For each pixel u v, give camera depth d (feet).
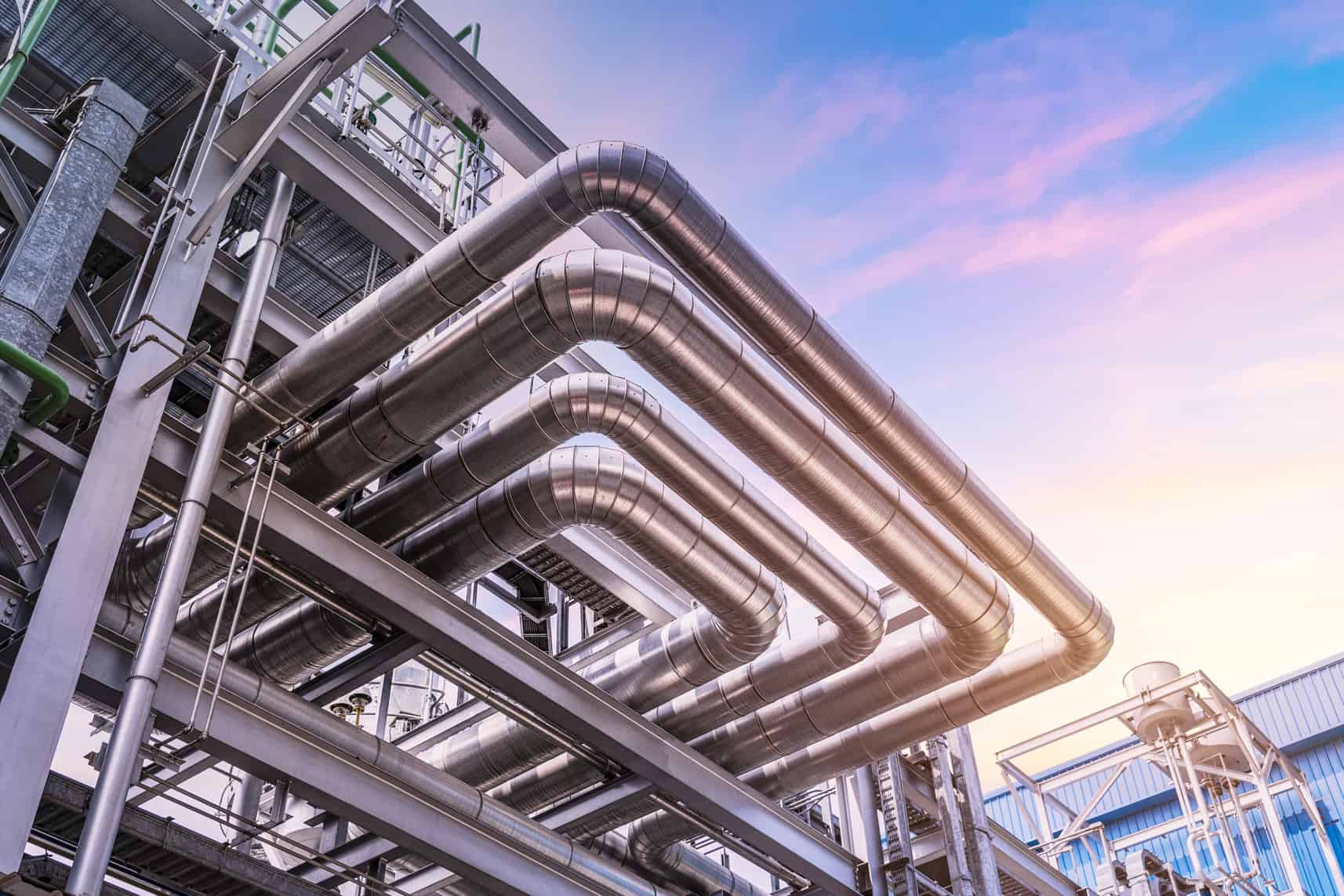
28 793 30.25
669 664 50.34
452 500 44.65
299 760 40.04
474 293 40.22
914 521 46.65
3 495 34.09
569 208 38.83
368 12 42.39
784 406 42.47
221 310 44.37
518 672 45.34
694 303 40.16
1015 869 70.95
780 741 54.24
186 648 37.65
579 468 44.11
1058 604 50.42
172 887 38.24
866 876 59.36
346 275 53.72
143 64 46.80
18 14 44.11
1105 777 127.44
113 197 41.55
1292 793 116.26
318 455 43.11
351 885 54.49
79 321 37.96
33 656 31.71
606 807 51.67
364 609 44.68
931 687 52.24
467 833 45.01
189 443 39.04
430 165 58.44
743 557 46.91
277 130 41.39
